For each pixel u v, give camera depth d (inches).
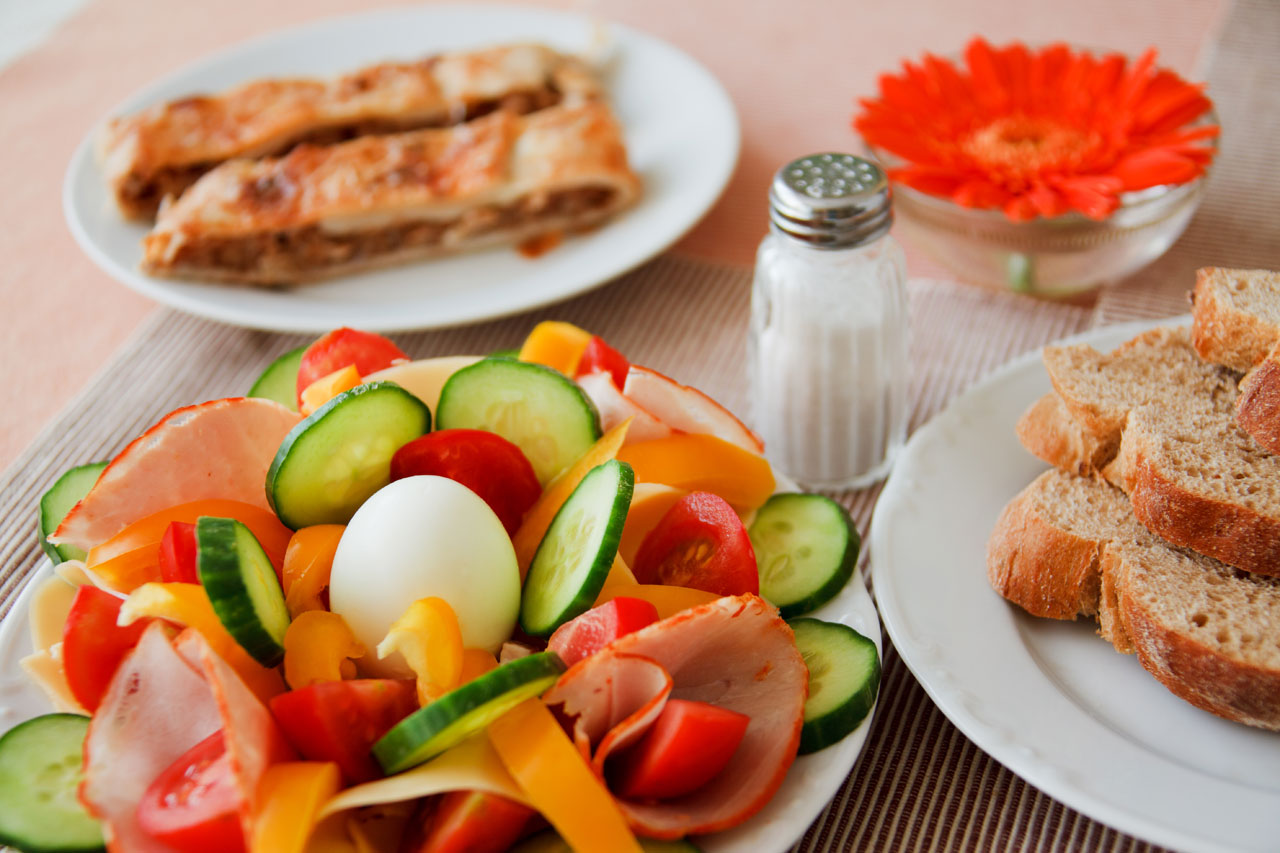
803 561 17.5
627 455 17.7
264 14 30.9
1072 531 17.4
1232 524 16.9
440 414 17.9
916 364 21.8
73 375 22.5
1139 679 17.0
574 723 15.6
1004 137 21.8
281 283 24.0
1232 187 23.8
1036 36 27.3
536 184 23.8
